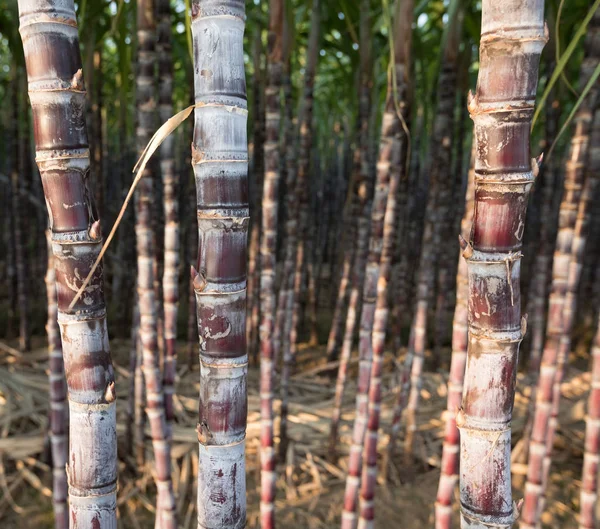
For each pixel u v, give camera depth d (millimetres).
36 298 4664
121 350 3822
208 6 745
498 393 780
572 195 1751
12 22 2752
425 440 2818
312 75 2725
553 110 2424
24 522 2209
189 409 3012
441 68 2486
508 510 812
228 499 876
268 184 1974
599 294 3912
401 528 2234
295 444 2758
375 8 2881
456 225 4320
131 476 2492
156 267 2561
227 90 766
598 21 1683
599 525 2172
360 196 2477
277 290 4715
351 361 3762
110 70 4297
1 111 5059
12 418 2754
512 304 756
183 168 4656
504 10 675
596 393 1696
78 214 858
